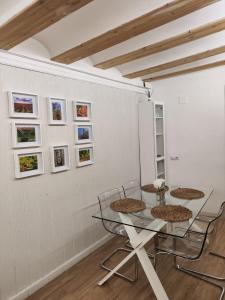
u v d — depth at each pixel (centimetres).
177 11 175
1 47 201
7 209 209
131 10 183
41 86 237
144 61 315
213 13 198
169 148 416
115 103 342
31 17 161
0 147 203
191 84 384
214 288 222
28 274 227
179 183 411
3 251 206
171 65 316
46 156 243
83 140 286
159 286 205
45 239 243
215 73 361
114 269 234
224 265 256
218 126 367
